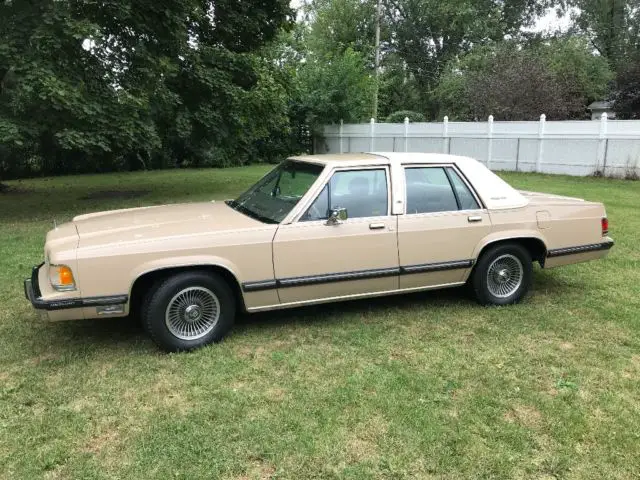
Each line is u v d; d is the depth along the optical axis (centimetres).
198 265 412
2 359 415
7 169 2019
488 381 379
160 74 1145
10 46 927
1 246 783
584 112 2895
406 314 511
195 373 391
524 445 305
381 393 362
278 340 451
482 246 503
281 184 507
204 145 1491
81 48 1021
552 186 1552
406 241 475
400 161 489
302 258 442
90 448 304
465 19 4044
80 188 1611
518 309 523
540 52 3128
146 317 414
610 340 451
